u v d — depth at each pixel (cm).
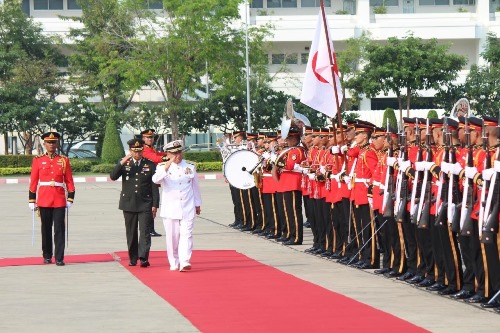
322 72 2258
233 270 2041
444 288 1723
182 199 2041
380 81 7069
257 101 7200
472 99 7106
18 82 7306
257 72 7362
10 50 7525
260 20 8431
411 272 1859
